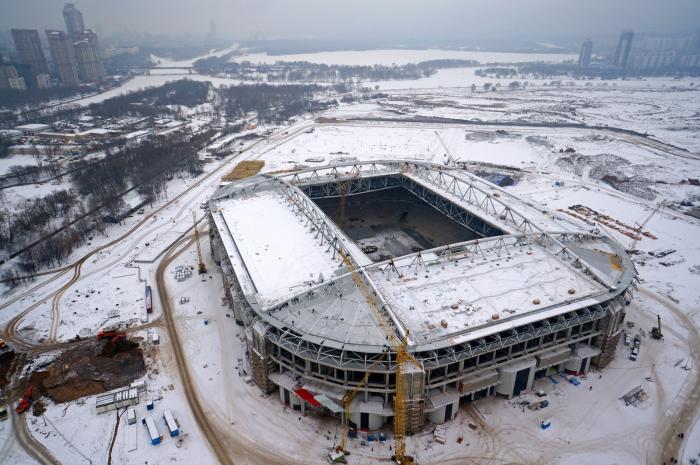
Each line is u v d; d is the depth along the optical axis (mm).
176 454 71500
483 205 132000
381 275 93562
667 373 87875
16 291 119312
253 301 85250
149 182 192000
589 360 87562
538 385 85000
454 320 79812
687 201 174000
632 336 98000
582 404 80688
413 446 72562
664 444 73062
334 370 76375
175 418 78250
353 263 96812
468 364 80375
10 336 100375
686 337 98125
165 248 141250
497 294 87500
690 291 115000
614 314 84375
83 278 125250
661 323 102688
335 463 69938
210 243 136125
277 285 91188
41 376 87562
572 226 117250
